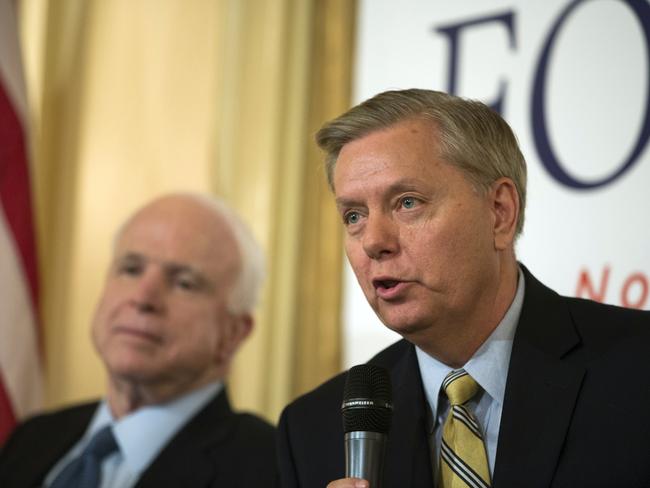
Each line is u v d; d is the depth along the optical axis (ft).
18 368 12.51
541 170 10.15
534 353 5.72
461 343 5.81
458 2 11.18
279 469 6.49
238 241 9.98
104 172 13.88
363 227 5.68
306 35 12.68
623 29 9.84
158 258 9.52
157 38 13.93
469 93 10.88
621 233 9.55
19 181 13.00
